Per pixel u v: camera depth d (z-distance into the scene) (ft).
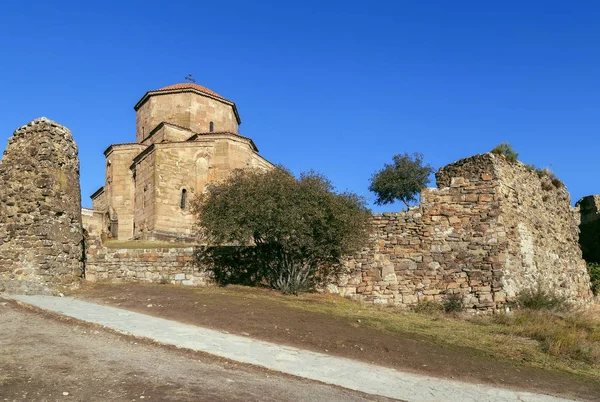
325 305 56.39
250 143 132.87
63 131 61.36
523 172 73.67
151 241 111.96
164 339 36.76
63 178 59.77
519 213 68.69
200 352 34.50
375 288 64.64
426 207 66.44
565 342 45.80
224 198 63.82
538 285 65.98
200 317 45.21
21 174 57.88
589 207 120.47
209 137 129.59
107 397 24.77
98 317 42.55
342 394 29.91
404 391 31.83
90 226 122.52
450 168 71.15
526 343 46.42
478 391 33.04
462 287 63.00
